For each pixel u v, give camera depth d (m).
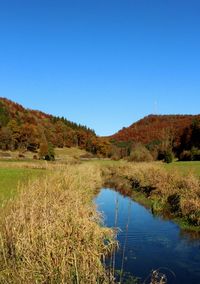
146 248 16.66
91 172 44.44
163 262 14.75
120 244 16.69
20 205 13.40
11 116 180.75
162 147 95.94
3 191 24.38
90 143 174.38
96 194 35.62
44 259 9.60
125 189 42.44
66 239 11.32
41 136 157.62
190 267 14.20
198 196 24.75
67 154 155.38
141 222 22.61
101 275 10.30
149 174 40.56
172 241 17.97
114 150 149.75
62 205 15.37
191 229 20.55
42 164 66.88
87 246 11.69
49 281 8.79
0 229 11.40
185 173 39.22
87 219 14.37
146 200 32.06
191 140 109.31
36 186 18.47
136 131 188.25
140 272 13.43
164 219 23.52
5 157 120.56
